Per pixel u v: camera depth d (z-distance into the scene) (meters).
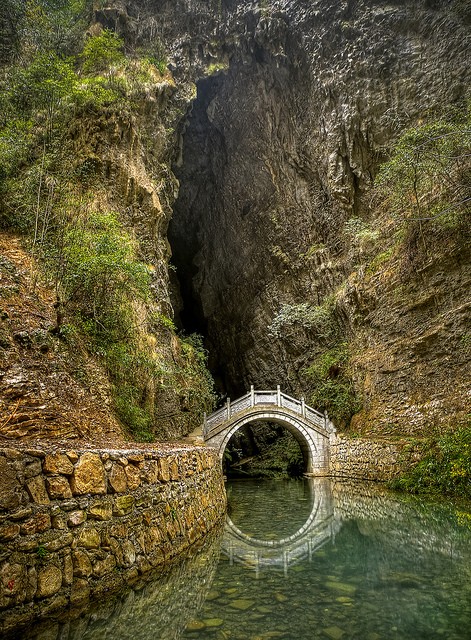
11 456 2.81
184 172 24.19
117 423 7.46
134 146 14.10
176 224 26.00
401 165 11.77
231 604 3.24
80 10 16.66
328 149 18.05
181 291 28.66
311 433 15.91
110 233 9.41
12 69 13.64
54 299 7.70
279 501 10.00
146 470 4.22
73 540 3.09
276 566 4.39
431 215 11.99
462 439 8.37
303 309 19.56
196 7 19.19
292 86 19.48
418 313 12.28
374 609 3.05
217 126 22.81
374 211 16.83
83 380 7.16
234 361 26.11
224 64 19.58
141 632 2.73
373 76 16.44
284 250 22.06
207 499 6.40
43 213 9.45
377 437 11.91
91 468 3.41
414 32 15.74
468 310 10.45
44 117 12.38
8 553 2.61
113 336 8.72
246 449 24.34
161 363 11.35
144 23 18.22
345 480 13.06
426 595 3.32
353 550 4.98
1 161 10.02
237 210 23.94
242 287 24.81
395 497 8.59
